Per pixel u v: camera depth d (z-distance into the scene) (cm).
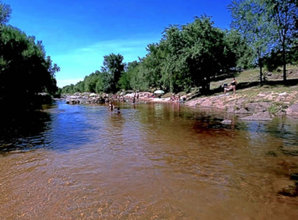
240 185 606
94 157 865
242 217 460
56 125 1684
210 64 3347
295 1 2502
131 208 498
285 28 2673
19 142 1127
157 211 486
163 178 660
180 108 2873
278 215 464
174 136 1210
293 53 2767
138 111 2667
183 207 501
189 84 3938
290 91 2131
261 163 765
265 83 2950
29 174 698
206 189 587
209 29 3284
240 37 3247
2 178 668
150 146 1016
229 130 1321
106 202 525
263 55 2880
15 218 466
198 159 823
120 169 735
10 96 2377
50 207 505
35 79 2883
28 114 2470
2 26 2186
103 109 3108
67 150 969
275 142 1022
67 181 644
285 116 1741
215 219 455
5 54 2181
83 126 1619
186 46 3344
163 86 6062
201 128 1416
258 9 2834
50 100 5166
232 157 835
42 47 3816
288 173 676
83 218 462
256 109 2059
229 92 3019
